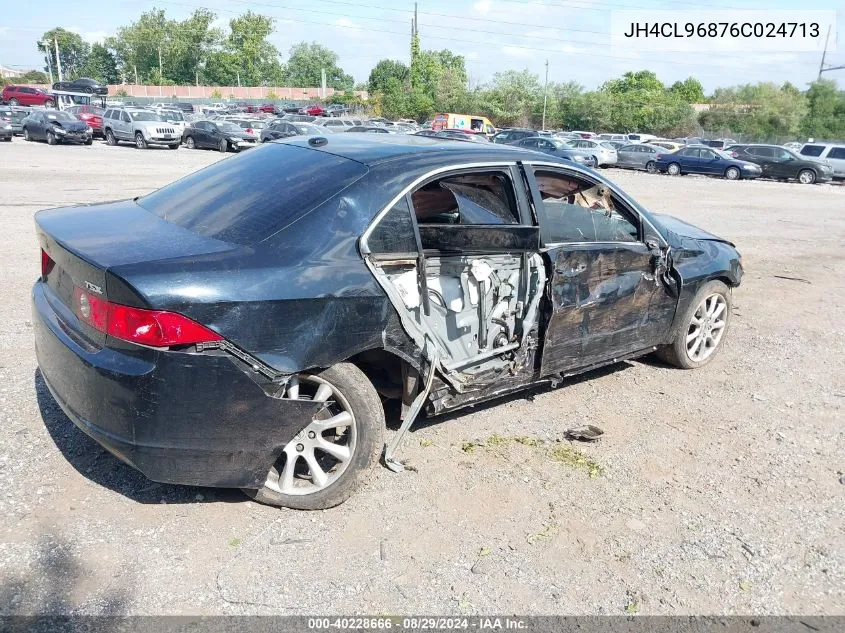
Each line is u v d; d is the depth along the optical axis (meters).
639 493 3.67
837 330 7.02
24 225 9.84
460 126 49.91
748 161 30.39
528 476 3.74
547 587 2.91
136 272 2.79
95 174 17.64
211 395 2.91
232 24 104.56
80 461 3.59
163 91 94.25
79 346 3.02
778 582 3.05
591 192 4.49
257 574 2.87
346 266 3.19
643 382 5.24
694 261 5.18
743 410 4.84
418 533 3.20
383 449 3.52
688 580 3.02
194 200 3.66
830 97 64.50
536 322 4.09
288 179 3.52
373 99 74.19
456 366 3.78
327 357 3.16
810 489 3.84
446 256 3.65
